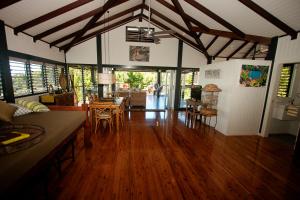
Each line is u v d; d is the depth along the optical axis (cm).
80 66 642
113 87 721
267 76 413
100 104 399
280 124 441
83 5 379
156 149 324
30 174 146
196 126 493
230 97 411
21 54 361
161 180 225
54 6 332
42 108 310
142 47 656
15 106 268
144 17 625
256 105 424
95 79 670
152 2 486
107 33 628
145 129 449
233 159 294
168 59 680
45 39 461
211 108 469
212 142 372
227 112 421
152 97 1088
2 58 305
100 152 304
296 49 343
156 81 1189
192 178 232
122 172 240
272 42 403
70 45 559
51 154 179
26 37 380
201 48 604
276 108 411
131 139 372
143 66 669
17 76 357
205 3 363
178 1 399
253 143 375
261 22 353
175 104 725
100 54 632
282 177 243
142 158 285
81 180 219
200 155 304
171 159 285
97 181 218
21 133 184
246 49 636
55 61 533
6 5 255
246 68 402
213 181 227
